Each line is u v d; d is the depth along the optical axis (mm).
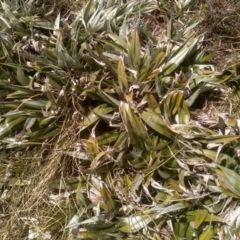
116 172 2375
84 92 2422
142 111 2318
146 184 2271
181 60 2484
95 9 2762
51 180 2424
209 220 2213
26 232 2414
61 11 2973
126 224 2279
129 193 2311
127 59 2451
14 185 2473
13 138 2523
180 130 2256
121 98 2408
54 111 2494
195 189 2234
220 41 2826
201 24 2846
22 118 2551
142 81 2434
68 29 2645
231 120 2266
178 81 2424
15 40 2701
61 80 2516
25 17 2744
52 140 2506
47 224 2379
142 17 2928
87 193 2314
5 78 2611
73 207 2381
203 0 2955
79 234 2256
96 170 2303
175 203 2250
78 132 2420
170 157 2275
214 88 2584
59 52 2467
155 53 2488
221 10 2848
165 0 2957
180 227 2271
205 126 2373
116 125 2371
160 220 2279
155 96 2455
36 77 2545
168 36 2547
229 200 2213
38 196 2414
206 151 2242
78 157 2375
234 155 2281
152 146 2307
